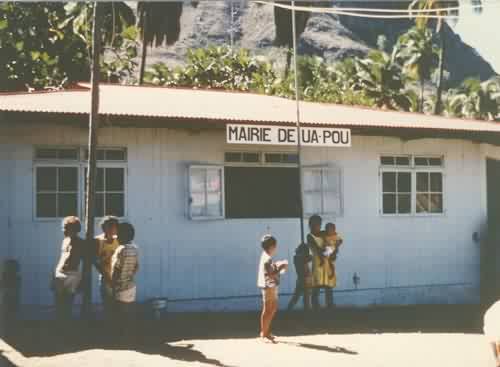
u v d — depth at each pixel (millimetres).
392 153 14039
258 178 12773
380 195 13836
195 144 12258
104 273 9383
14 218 10969
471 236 14758
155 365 7836
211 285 12188
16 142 11047
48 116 10680
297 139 11930
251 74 40656
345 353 8906
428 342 9961
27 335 9477
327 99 40000
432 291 14203
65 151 11391
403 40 49969
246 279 12469
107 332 9422
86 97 12852
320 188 13297
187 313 11883
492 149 15148
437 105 44812
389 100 43156
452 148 14672
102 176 11578
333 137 12289
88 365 7738
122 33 34281
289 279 12852
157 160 11953
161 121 11320
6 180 10961
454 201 14633
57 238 11180
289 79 39969
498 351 5633
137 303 11586
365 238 13617
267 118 12258
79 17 30562
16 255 10945
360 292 13477
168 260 11898
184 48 132500
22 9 26812
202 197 12250
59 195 11305
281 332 10445
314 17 146875
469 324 12008
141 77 36875
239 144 12602
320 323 11398
